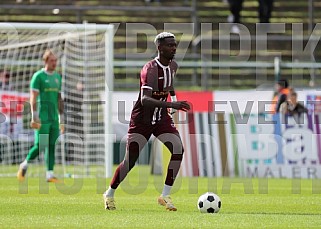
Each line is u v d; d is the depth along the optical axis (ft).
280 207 95.86
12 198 106.52
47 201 101.60
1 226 70.28
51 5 280.10
